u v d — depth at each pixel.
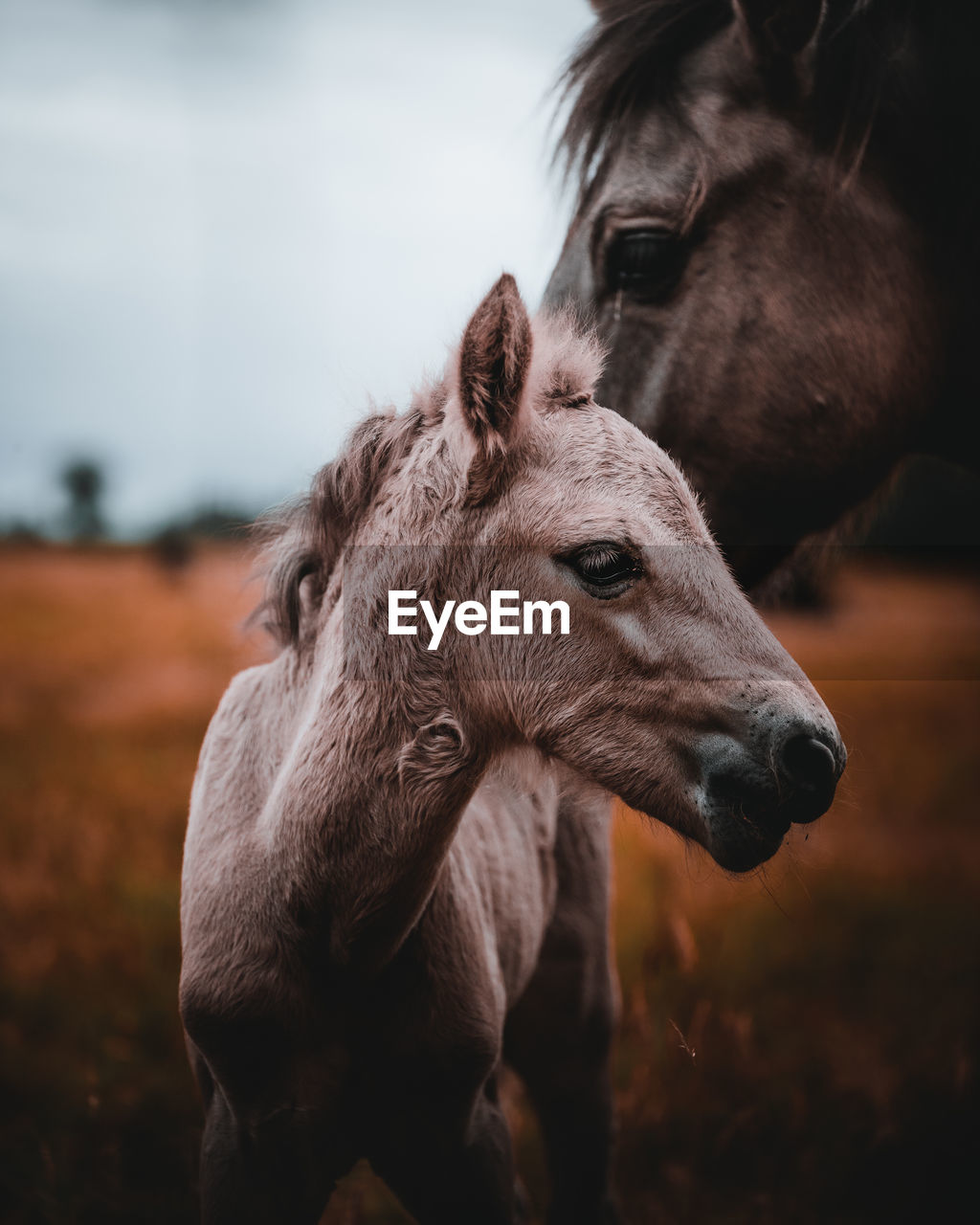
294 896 1.84
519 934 2.41
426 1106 1.98
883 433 2.82
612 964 2.89
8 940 4.35
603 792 1.88
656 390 2.74
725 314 2.71
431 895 1.92
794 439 2.75
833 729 1.68
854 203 2.70
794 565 3.21
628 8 2.95
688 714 1.72
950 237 2.74
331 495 2.03
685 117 2.76
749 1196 2.99
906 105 2.68
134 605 18.22
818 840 5.53
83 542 35.22
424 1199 2.04
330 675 1.88
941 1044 3.79
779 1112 3.38
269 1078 1.88
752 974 4.20
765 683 1.69
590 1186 2.78
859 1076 3.56
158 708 8.76
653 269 2.75
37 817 5.73
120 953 4.23
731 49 2.79
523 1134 3.38
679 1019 3.79
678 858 4.91
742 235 2.71
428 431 1.98
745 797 1.66
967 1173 3.11
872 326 2.72
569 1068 2.79
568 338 2.04
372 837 1.81
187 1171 2.95
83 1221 2.78
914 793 6.84
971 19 2.62
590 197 2.95
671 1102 3.35
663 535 1.77
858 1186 3.09
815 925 4.76
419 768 1.81
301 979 1.86
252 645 2.55
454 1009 1.94
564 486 1.80
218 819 2.06
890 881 5.38
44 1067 3.52
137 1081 3.46
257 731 2.12
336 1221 2.93
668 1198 3.03
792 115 2.71
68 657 11.96
